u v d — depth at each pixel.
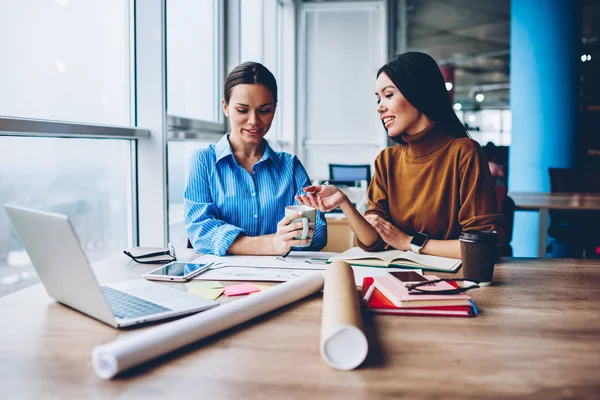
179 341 0.74
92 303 0.85
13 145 1.43
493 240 1.10
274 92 1.58
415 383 0.65
